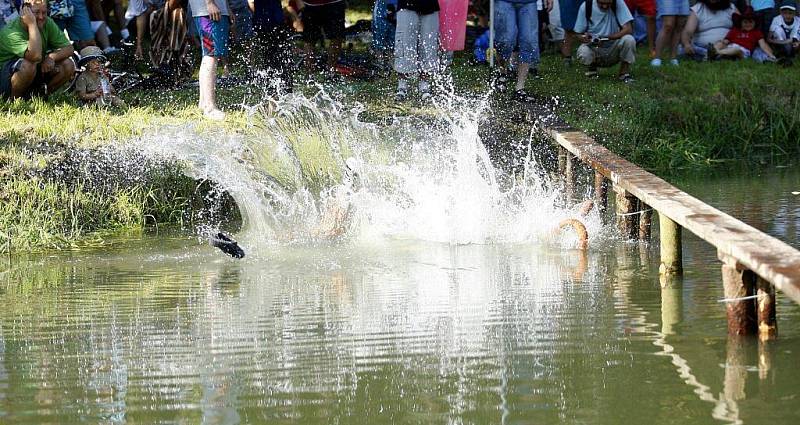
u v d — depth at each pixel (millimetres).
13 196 12000
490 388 6348
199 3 14836
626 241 10867
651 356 6836
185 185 12789
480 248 10570
